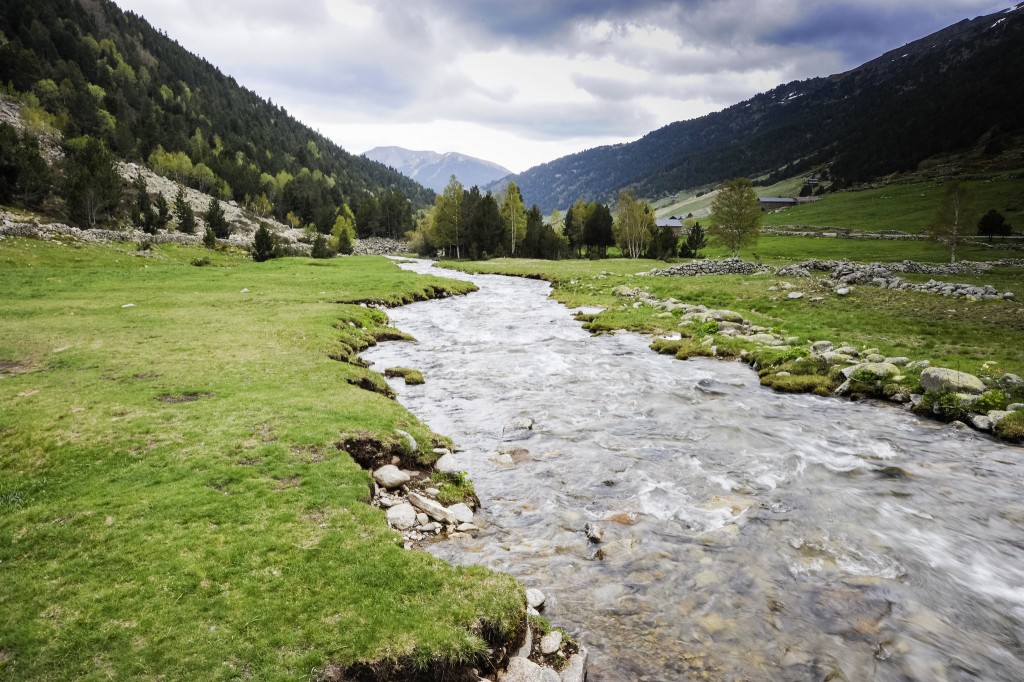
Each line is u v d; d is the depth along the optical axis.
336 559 10.12
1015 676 8.20
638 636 8.95
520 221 129.00
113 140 171.50
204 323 32.50
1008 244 86.19
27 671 7.32
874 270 46.50
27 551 9.95
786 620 9.34
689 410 21.05
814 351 27.61
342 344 29.28
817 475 15.30
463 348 32.28
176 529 10.70
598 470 15.70
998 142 188.62
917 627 9.23
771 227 144.88
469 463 16.23
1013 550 11.58
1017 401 19.20
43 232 69.19
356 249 175.25
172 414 16.58
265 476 13.05
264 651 7.88
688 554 11.34
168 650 7.80
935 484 14.68
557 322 41.56
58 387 19.05
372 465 14.98
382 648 8.02
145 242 81.31
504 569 10.83
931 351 26.03
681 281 54.47
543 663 8.31
